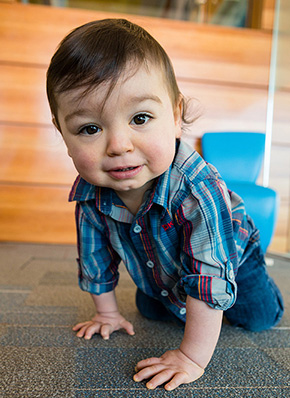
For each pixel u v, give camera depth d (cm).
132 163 44
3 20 180
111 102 42
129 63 43
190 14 211
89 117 43
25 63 182
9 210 187
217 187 54
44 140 186
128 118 43
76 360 55
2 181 186
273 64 195
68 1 200
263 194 130
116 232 61
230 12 207
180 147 57
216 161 169
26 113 184
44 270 123
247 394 47
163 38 190
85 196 61
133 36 46
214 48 193
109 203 58
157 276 62
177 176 53
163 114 46
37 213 188
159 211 54
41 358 56
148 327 72
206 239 50
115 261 68
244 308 70
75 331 68
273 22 195
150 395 46
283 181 197
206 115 194
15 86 183
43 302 87
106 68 42
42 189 188
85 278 67
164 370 49
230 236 53
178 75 192
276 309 73
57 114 48
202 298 49
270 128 197
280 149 196
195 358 50
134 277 66
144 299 76
